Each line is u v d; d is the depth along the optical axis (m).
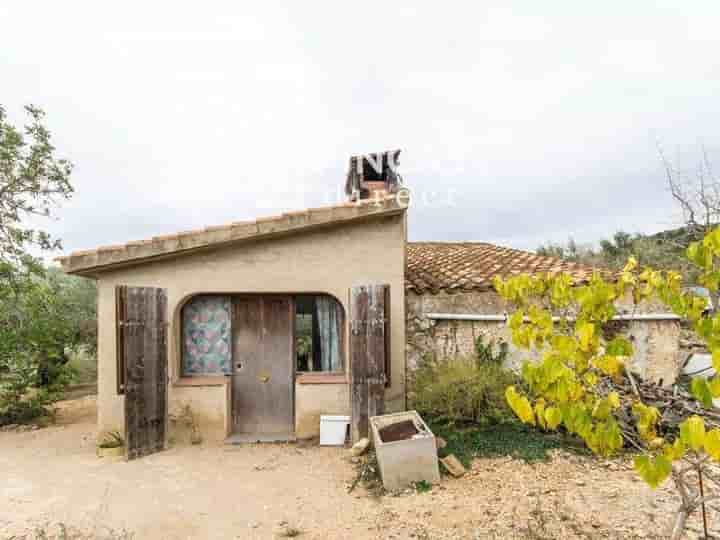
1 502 4.30
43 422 7.74
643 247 10.22
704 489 3.99
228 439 6.21
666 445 1.89
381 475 4.52
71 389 11.45
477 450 5.08
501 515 3.71
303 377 6.40
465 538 3.39
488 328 6.76
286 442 6.16
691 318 2.39
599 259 19.39
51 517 3.98
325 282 6.38
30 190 8.86
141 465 5.30
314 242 6.40
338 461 5.35
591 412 2.17
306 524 3.80
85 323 11.72
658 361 6.54
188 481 4.79
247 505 4.20
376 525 3.70
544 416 2.22
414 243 12.20
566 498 3.97
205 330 6.61
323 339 6.73
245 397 6.61
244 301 6.68
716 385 1.77
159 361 5.84
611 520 3.54
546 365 2.19
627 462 4.70
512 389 2.33
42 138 8.94
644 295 2.72
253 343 6.66
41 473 5.07
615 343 2.33
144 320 5.67
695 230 6.78
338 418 6.00
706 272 2.16
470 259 8.98
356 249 6.41
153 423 5.72
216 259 6.33
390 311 6.34
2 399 7.58
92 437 6.71
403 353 6.31
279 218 5.96
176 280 6.27
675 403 5.14
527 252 9.73
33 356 7.90
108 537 3.60
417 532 3.53
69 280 14.12
